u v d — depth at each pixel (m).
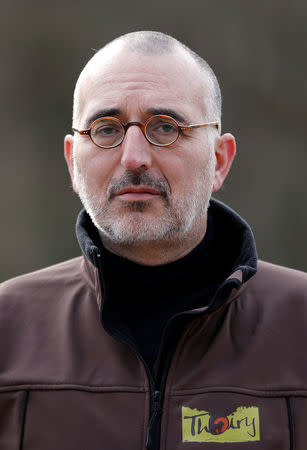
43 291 3.73
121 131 3.42
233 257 3.69
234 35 15.72
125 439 3.14
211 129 3.62
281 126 16.16
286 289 3.57
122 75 3.46
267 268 3.77
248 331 3.39
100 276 3.34
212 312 3.23
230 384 3.21
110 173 3.41
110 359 3.34
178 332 3.26
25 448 3.23
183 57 3.58
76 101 3.68
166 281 3.54
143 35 3.62
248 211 16.00
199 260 3.61
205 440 3.11
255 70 15.84
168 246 3.50
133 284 3.56
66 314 3.55
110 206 3.42
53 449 3.17
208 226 3.72
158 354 3.25
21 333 3.56
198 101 3.54
